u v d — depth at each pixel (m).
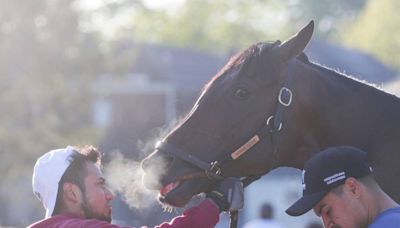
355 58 44.53
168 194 4.91
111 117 33.41
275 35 67.50
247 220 31.48
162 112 33.38
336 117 5.02
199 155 4.92
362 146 4.98
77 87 25.70
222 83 5.02
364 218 4.03
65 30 25.56
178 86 34.94
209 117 4.96
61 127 25.00
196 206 4.80
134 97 34.19
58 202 4.66
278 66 5.00
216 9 67.19
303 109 5.02
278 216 31.22
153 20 66.31
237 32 66.31
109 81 26.88
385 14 60.09
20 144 24.27
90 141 25.12
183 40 66.38
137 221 19.83
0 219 27.19
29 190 26.62
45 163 4.69
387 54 58.47
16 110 25.17
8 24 25.31
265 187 31.58
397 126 4.98
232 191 4.88
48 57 25.42
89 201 4.66
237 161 4.96
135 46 30.75
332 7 78.00
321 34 77.00
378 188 4.08
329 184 4.02
